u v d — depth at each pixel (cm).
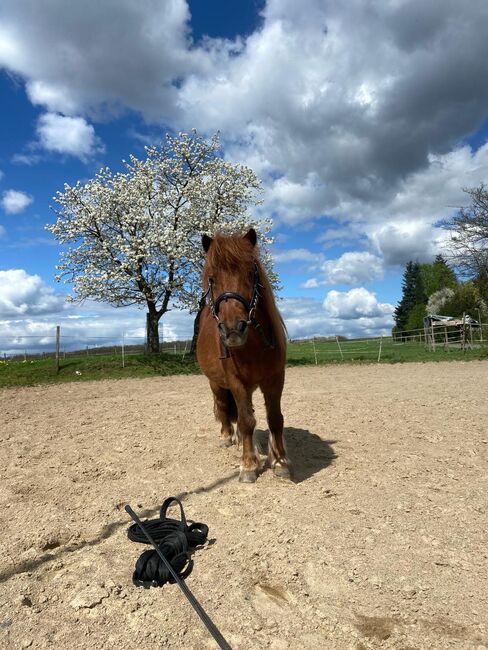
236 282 184
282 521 162
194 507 182
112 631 112
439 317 1944
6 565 143
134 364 957
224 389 268
